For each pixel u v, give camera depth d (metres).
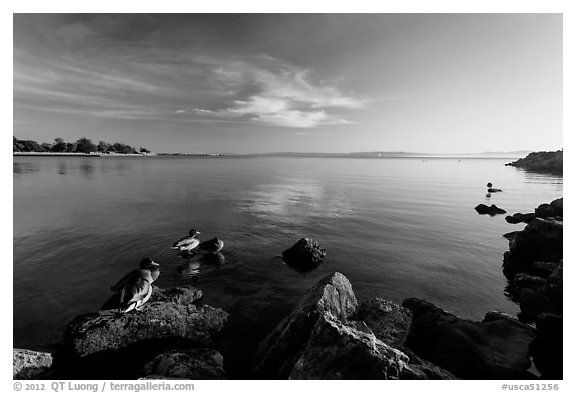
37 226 18.62
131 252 14.43
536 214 23.58
